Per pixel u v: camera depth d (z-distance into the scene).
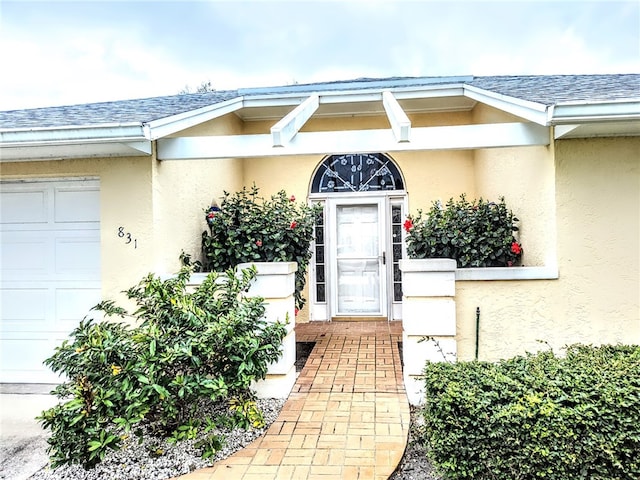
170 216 5.38
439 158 8.10
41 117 5.38
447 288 4.48
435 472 3.10
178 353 3.24
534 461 2.66
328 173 8.44
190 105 5.96
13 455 3.68
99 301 5.23
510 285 4.67
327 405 4.26
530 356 3.49
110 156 5.02
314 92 6.95
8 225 5.39
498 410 2.75
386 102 5.67
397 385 4.79
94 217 5.25
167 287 3.76
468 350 4.67
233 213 6.30
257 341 3.72
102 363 3.25
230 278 4.11
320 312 8.35
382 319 8.29
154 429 3.64
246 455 3.38
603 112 3.79
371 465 3.20
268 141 4.85
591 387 2.76
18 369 5.38
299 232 6.36
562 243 4.64
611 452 2.59
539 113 4.07
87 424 3.10
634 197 4.60
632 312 4.61
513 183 5.99
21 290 5.38
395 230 8.31
